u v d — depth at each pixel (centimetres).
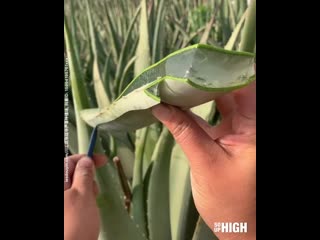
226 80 61
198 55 58
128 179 81
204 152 71
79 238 77
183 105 68
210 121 79
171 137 81
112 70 83
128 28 83
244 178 72
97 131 79
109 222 81
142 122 73
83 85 82
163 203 82
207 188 72
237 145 73
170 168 82
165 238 81
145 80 64
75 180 79
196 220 81
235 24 79
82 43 83
